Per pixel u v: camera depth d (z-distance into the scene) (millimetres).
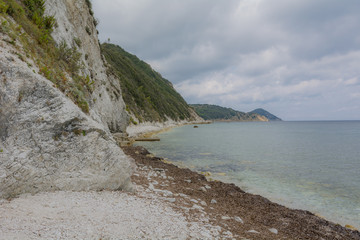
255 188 15562
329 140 54062
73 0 26219
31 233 4594
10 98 7320
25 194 6902
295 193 14602
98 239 4938
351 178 18438
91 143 9375
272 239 7355
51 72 11039
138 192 10367
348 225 10125
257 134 75625
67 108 8977
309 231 8789
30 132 7641
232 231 7414
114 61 101125
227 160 25844
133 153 25906
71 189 8227
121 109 41125
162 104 120688
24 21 12484
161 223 6609
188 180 15445
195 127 116438
